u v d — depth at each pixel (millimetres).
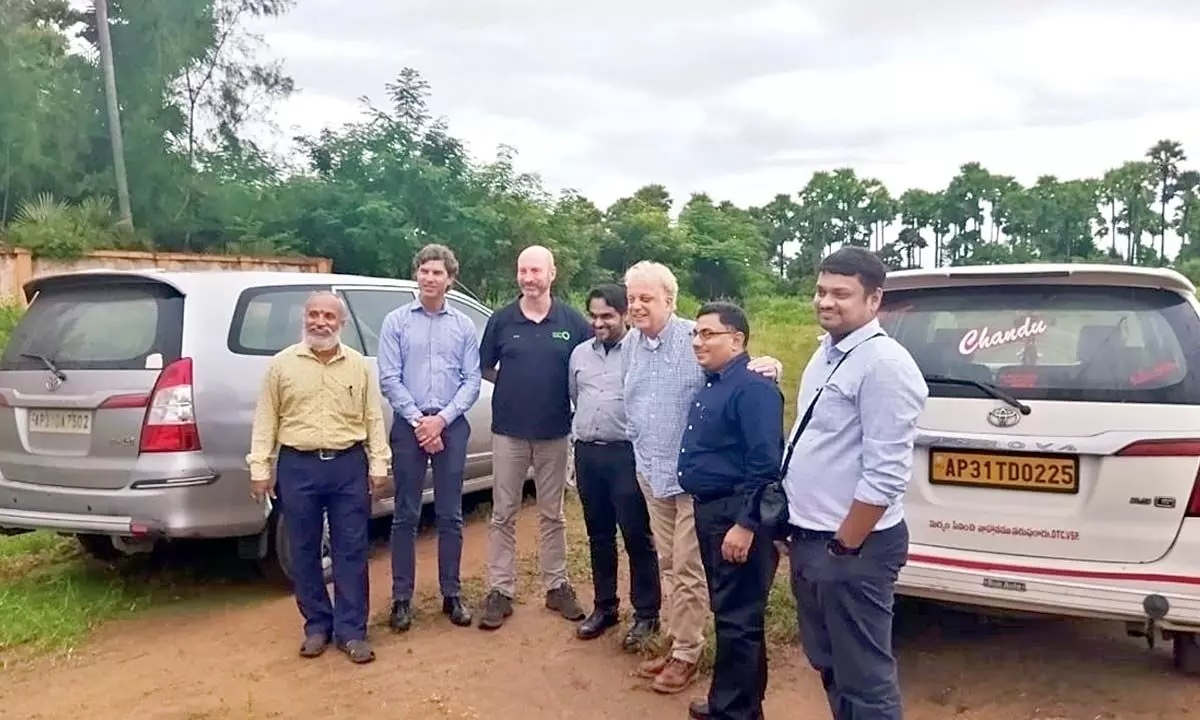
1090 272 3848
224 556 6145
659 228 41531
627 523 4527
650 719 3896
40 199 21156
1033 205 69188
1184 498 3527
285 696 4117
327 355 4531
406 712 3967
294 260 21750
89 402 4977
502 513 4945
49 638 4715
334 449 4488
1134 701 3957
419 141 26203
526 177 29047
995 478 3781
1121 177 66500
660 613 4902
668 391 4004
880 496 2744
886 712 2916
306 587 4582
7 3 23547
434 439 4781
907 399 2766
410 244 24016
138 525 4891
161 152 25156
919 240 73750
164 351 5012
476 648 4648
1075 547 3652
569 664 4449
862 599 2885
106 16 23422
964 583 3793
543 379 4816
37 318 5406
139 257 19062
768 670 4309
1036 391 3762
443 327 4926
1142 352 3715
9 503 5203
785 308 37906
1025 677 4219
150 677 4320
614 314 4422
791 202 76188
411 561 4918
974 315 4035
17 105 23219
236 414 5133
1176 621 3531
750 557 3471
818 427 2955
